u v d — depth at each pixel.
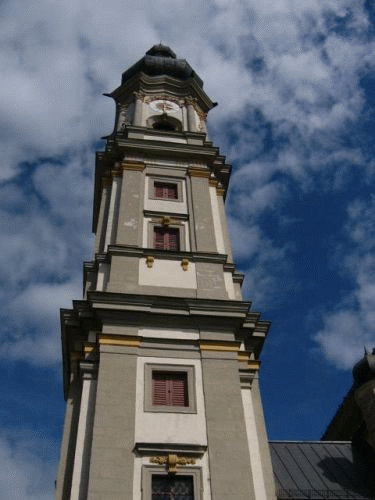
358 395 31.61
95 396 24.97
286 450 30.73
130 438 23.48
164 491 22.55
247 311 28.56
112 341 26.52
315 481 28.03
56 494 22.47
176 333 27.53
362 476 28.86
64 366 29.56
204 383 25.80
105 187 36.38
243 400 26.03
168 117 43.06
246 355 27.62
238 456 23.53
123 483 22.20
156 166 36.81
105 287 29.34
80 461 22.98
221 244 33.09
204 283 29.88
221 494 22.39
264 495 22.95
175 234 32.94
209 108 46.91
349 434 33.62
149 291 28.94
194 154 37.72
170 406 25.03
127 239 31.62
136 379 25.52
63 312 28.12
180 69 48.00
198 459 23.34
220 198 36.41
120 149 37.19
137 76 45.75
